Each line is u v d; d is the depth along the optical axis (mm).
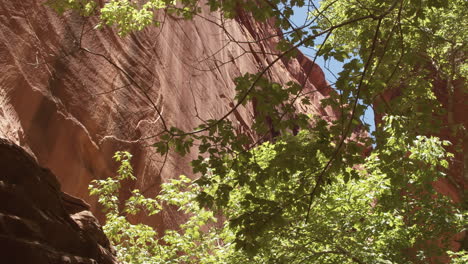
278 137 7406
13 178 4734
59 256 4629
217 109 24938
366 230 10867
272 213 6664
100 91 15562
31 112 12875
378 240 11039
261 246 6703
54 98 13656
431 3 6555
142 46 19078
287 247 10062
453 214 12039
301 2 6633
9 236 4270
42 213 4809
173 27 22594
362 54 7047
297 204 6863
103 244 6121
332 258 10703
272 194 10586
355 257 10109
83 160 14172
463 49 16969
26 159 4914
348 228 10828
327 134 6695
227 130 6500
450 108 18844
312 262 10430
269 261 9867
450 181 18219
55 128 13445
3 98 12133
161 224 16531
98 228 6055
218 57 27688
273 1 6680
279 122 6449
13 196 4566
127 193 15555
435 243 12125
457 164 25844
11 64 12625
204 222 11352
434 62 16969
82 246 5266
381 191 11023
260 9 6785
